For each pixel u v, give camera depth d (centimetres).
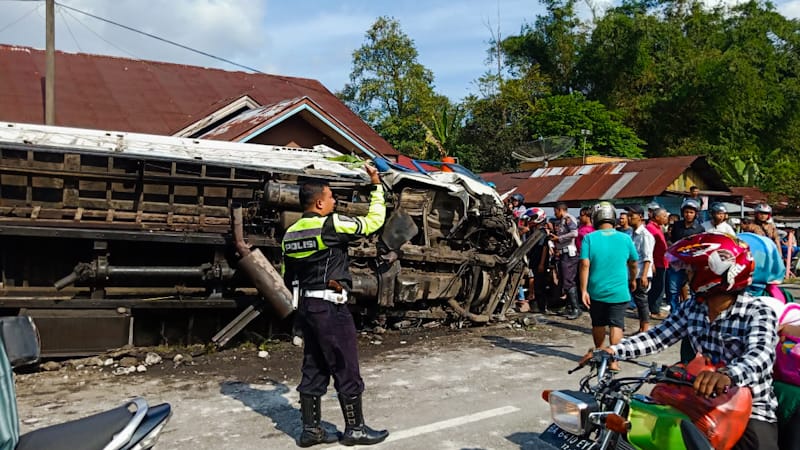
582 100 4041
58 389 690
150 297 870
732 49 4406
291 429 573
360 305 961
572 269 1142
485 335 997
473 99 4119
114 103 1677
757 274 512
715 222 1060
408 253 942
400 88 4009
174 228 865
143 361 792
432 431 570
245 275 854
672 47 4612
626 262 740
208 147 1002
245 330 906
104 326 796
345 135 1600
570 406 301
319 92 2042
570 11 4806
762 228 1002
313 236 521
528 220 1250
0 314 782
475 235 1055
